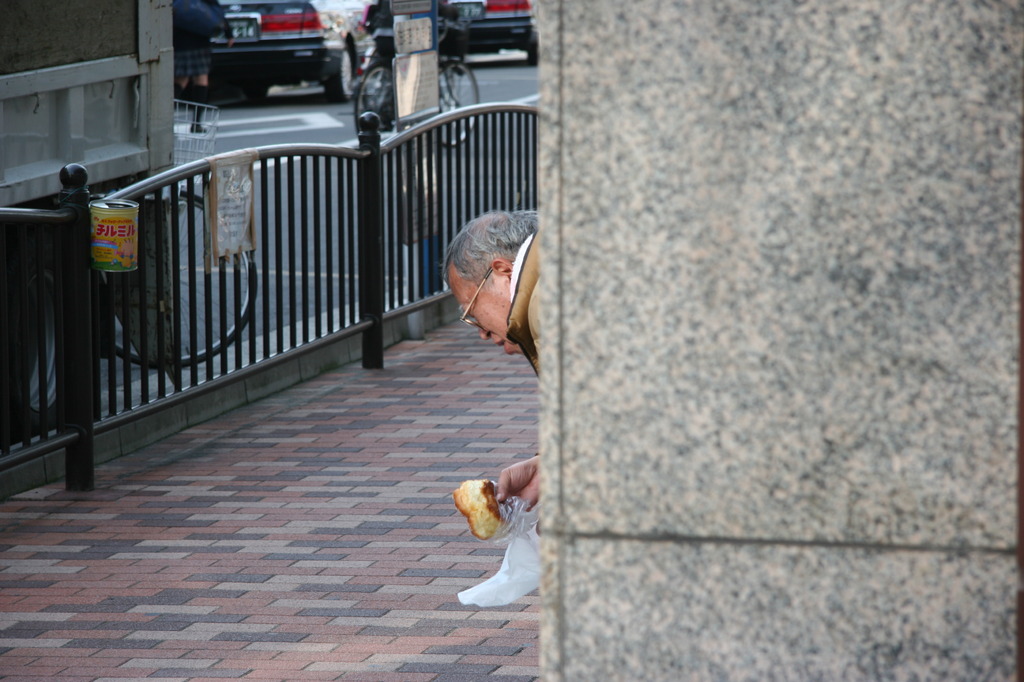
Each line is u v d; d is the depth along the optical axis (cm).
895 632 462
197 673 833
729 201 454
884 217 445
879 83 441
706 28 449
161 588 981
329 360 1656
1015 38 432
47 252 1315
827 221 449
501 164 1905
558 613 483
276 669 836
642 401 468
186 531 1106
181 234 1573
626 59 454
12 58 1270
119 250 1178
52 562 1039
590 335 468
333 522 1123
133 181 1476
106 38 1400
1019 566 437
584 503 476
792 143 448
